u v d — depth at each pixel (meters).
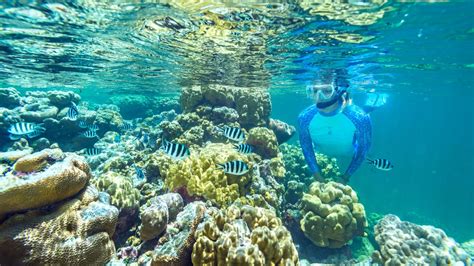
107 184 1.32
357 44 2.07
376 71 3.21
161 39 2.00
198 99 2.60
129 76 3.73
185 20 1.60
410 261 1.65
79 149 2.77
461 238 4.47
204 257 0.76
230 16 1.52
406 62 2.75
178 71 3.26
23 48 2.27
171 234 0.94
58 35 1.92
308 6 1.40
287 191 2.15
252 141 2.17
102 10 1.45
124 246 1.18
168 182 1.49
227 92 2.59
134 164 1.93
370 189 6.47
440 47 2.19
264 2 1.34
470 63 2.93
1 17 1.57
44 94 3.16
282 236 0.84
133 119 4.38
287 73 3.25
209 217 0.95
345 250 1.79
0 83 4.68
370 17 1.55
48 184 0.76
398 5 1.41
